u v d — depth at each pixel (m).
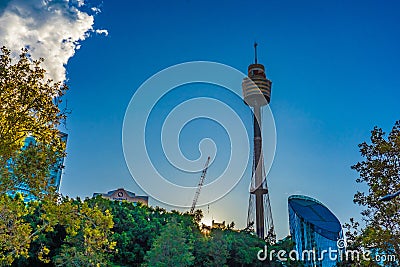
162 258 55.94
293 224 132.62
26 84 22.14
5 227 24.58
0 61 22.25
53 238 60.16
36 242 56.75
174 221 62.38
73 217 26.50
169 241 56.97
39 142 23.16
